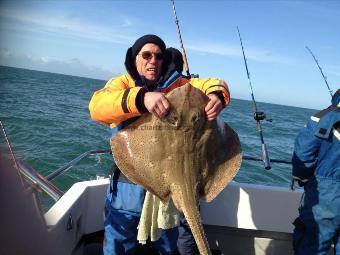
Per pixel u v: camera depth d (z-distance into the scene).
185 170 2.67
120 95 2.65
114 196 3.13
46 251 1.72
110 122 2.89
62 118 21.25
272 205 4.00
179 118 2.64
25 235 1.52
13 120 15.69
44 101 30.78
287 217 4.00
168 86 3.11
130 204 3.04
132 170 2.73
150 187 2.74
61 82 94.31
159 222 3.01
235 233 4.14
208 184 2.79
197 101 2.69
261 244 4.13
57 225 2.81
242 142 18.33
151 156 2.72
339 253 3.37
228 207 4.04
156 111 2.57
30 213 1.57
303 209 3.41
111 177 3.18
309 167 3.41
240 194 4.02
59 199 3.22
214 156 2.79
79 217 3.51
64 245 3.10
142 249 3.74
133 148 2.75
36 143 13.66
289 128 31.95
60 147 13.77
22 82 57.41
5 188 1.41
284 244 4.12
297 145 3.45
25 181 1.56
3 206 1.40
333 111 3.21
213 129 2.76
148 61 3.07
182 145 2.67
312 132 3.31
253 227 4.01
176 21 4.77
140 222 3.03
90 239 3.85
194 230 2.42
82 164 11.47
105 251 3.18
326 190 3.23
